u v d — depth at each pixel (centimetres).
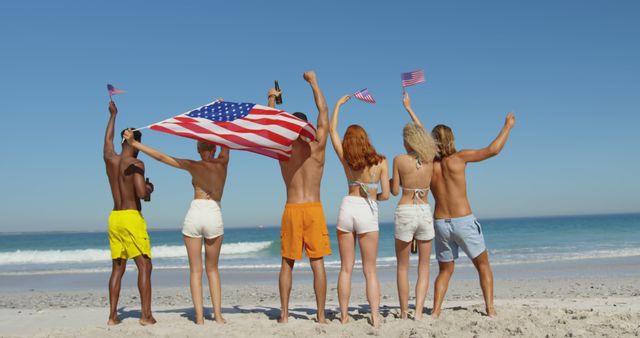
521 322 529
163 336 495
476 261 571
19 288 1391
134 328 535
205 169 554
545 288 1102
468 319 551
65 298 1105
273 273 1697
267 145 540
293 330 518
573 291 1037
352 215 539
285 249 556
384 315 616
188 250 562
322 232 552
